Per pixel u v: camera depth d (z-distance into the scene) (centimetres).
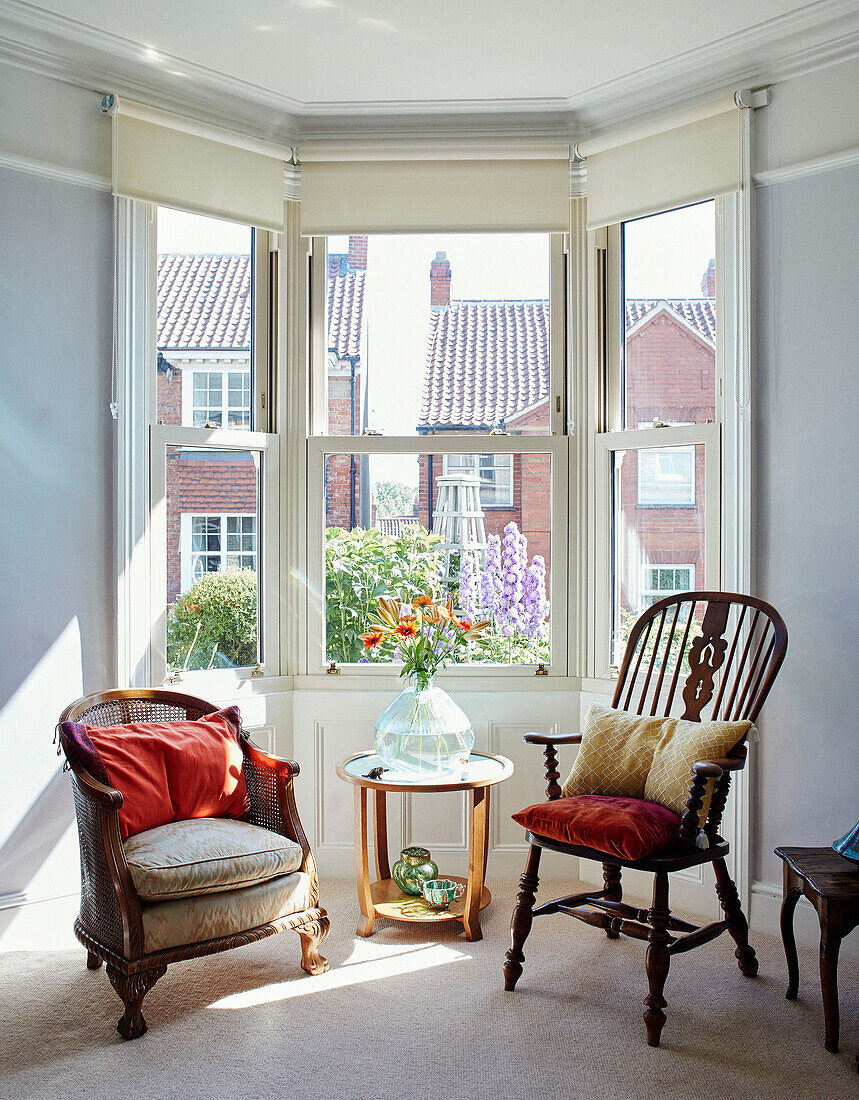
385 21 306
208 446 360
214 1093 224
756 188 329
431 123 373
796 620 319
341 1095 223
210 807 288
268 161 370
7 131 310
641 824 255
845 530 307
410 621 311
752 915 326
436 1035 251
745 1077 231
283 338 379
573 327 376
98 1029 254
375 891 338
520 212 372
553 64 336
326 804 376
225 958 299
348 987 279
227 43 320
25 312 315
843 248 308
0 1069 234
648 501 361
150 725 294
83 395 328
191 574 358
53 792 318
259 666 375
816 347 314
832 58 310
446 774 310
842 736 307
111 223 335
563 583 377
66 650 323
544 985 281
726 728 272
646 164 353
